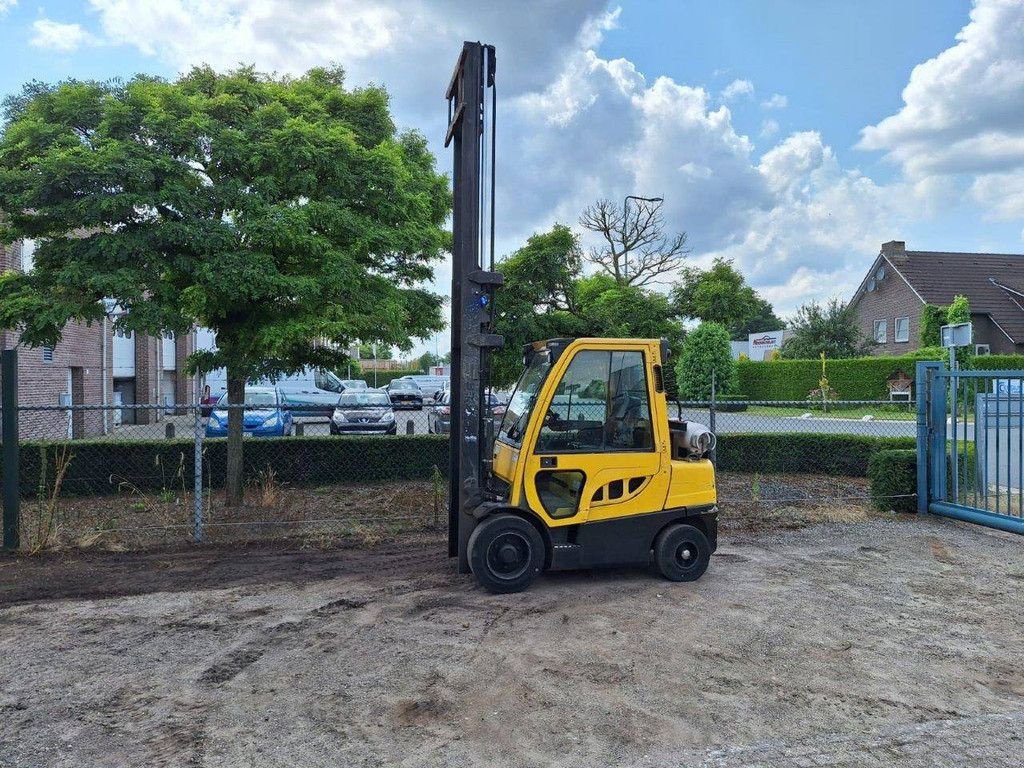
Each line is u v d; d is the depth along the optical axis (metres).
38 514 8.08
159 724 3.75
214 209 7.79
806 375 30.83
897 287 39.25
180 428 21.88
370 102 9.28
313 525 8.29
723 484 10.89
